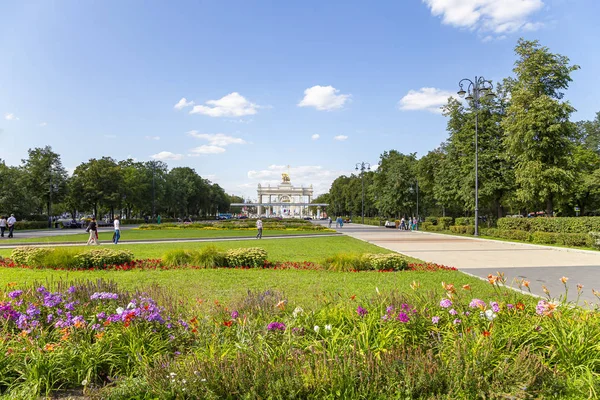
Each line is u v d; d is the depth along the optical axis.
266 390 3.18
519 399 3.19
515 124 29.91
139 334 4.31
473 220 42.38
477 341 3.76
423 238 31.19
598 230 22.30
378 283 9.97
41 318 4.75
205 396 3.19
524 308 4.70
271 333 4.13
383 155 69.31
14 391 3.58
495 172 36.47
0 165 48.66
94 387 3.74
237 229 42.09
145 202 70.44
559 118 29.16
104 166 58.56
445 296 5.63
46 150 54.59
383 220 65.69
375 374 3.35
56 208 65.94
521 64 30.89
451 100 41.16
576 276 11.49
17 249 13.59
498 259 16.03
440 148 50.97
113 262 12.73
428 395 3.28
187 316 4.98
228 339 4.19
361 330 4.10
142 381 3.50
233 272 11.80
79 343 4.18
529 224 28.33
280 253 17.80
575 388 3.47
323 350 3.64
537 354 3.91
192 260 13.30
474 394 3.27
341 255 12.81
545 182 28.34
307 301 7.50
